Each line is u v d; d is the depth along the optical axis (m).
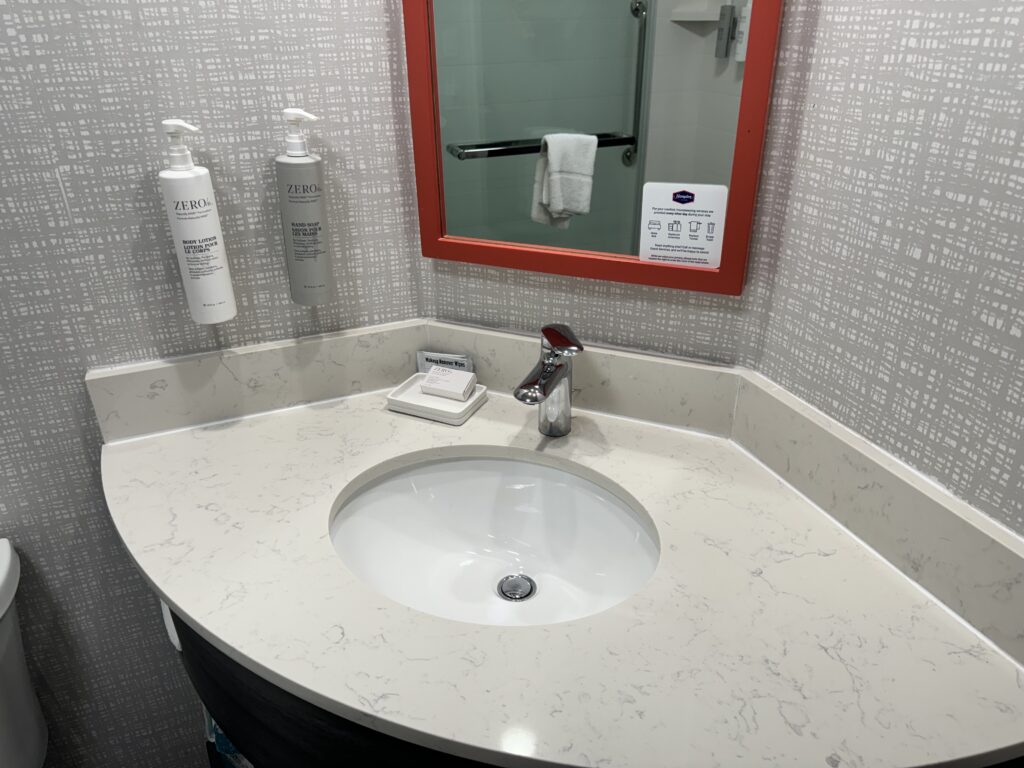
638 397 1.15
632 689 0.71
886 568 0.86
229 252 1.12
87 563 1.27
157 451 1.11
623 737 0.66
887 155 0.80
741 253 1.00
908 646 0.76
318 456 1.09
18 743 1.19
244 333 1.18
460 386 1.19
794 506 0.97
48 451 1.16
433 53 1.05
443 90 1.08
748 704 0.69
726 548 0.89
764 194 0.97
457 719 0.68
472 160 1.11
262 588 0.84
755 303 1.04
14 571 1.16
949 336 0.77
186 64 1.00
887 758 0.65
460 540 1.14
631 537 1.01
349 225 1.17
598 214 1.08
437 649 0.76
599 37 0.98
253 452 1.10
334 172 1.12
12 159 0.98
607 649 0.75
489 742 0.66
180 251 1.03
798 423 0.97
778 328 1.01
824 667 0.73
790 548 0.89
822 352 0.94
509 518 1.14
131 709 1.45
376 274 1.22
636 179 1.04
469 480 1.14
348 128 1.10
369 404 1.24
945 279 0.76
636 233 1.07
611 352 1.15
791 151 0.92
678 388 1.12
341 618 0.80
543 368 1.03
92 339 1.10
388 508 1.10
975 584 0.76
